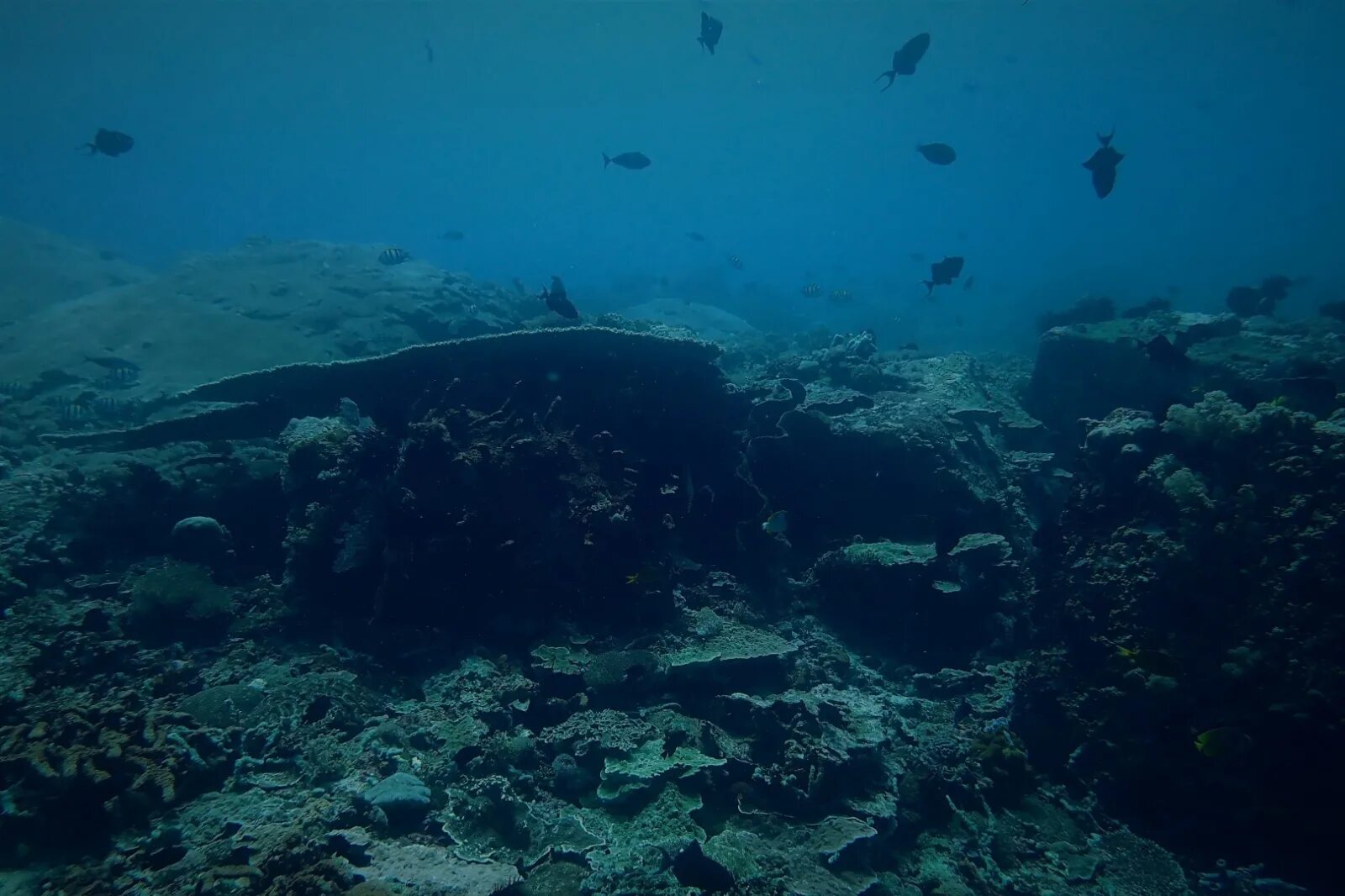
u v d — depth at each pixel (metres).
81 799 2.22
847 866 2.62
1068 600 3.28
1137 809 2.95
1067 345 5.37
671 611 3.39
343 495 3.32
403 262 7.74
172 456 3.66
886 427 4.20
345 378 3.68
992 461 4.59
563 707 2.99
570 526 3.32
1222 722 2.80
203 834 2.23
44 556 3.20
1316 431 3.01
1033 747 3.19
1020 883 2.72
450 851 2.33
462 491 3.28
